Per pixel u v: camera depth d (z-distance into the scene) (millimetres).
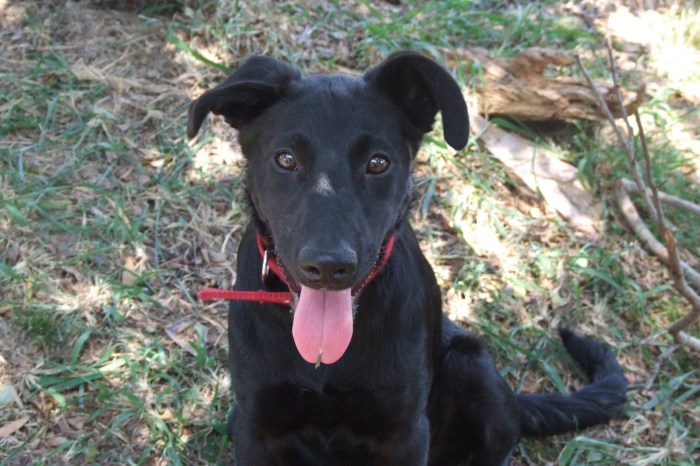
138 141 1668
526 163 1718
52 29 1804
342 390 1201
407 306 1213
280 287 1190
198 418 1387
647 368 1523
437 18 1910
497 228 1644
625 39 2057
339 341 1109
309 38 1837
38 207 1538
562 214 1678
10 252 1499
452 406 1362
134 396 1363
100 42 1792
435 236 1629
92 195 1590
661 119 1809
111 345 1435
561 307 1568
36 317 1420
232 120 1184
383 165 1139
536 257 1606
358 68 1817
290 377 1199
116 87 1729
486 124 1745
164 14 1859
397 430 1228
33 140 1647
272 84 1154
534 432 1415
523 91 1736
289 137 1123
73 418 1356
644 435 1436
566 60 1771
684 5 2174
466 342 1353
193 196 1615
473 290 1570
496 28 1998
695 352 1527
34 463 1307
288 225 1101
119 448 1336
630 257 1639
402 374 1205
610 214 1691
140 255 1535
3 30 1794
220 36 1796
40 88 1701
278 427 1239
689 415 1457
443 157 1699
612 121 1497
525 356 1518
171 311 1487
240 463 1253
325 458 1305
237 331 1215
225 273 1540
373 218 1118
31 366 1391
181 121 1698
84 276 1494
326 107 1135
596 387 1423
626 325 1571
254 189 1171
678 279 1441
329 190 1098
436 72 1146
